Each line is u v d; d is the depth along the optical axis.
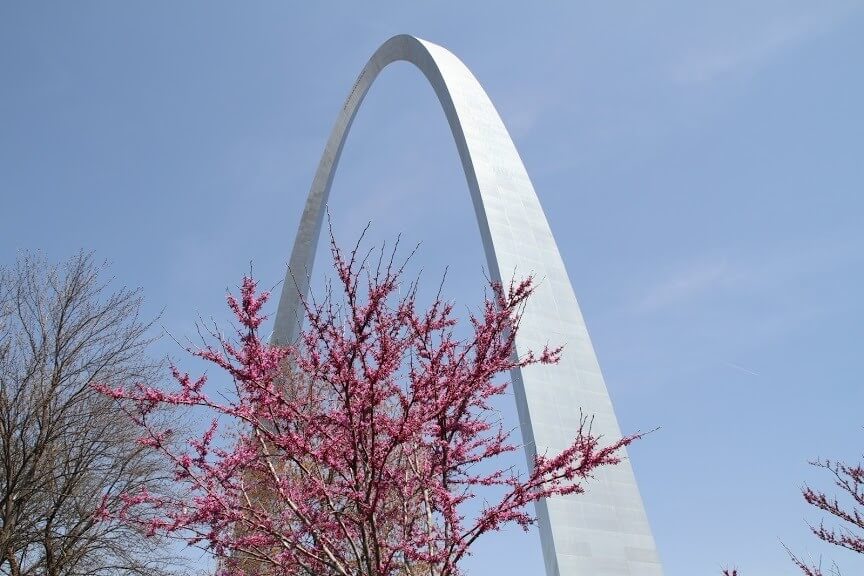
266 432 5.91
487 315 6.60
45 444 14.86
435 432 7.02
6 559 14.15
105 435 15.50
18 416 15.49
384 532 6.91
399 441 5.67
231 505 6.20
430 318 7.04
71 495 15.03
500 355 6.55
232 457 6.17
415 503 7.04
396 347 6.22
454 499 6.09
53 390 15.59
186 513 6.36
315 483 5.90
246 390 6.12
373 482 5.76
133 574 15.21
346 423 5.87
